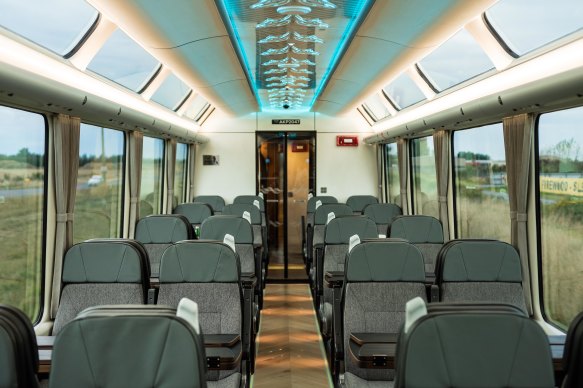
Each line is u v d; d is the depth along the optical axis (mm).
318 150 10867
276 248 10672
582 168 3822
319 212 7281
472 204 5969
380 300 3432
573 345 1783
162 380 1665
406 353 1621
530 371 1597
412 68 6859
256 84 7422
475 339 1613
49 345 3037
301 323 6484
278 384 4516
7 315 1812
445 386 1607
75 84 4836
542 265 4387
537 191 4383
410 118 8180
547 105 3834
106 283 3574
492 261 3600
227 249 3469
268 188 10820
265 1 3668
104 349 1667
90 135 5395
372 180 10883
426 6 3553
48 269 4277
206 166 10859
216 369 2850
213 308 3430
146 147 7523
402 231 5691
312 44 4988
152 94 7117
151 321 1681
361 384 3170
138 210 6523
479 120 5246
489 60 5156
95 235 5562
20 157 3959
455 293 3594
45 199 4281
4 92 3199
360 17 4000
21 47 3750
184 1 3473
